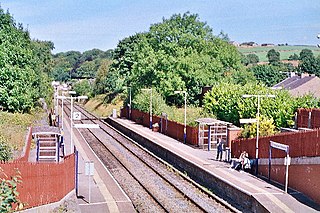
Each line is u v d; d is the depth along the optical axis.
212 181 30.47
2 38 50.69
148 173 35.41
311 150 24.94
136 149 47.66
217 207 25.23
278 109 40.25
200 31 76.56
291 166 26.77
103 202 25.67
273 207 22.92
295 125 38.00
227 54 74.69
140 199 27.30
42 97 74.25
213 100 51.66
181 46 72.94
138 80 72.00
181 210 24.69
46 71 91.19
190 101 68.50
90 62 175.38
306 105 39.84
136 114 69.12
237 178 29.41
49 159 34.19
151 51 71.19
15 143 33.12
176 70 68.06
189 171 35.38
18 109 50.38
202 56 70.31
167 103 69.06
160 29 74.12
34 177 19.94
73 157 26.95
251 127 37.41
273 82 95.50
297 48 189.12
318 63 106.31
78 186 29.39
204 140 43.72
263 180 29.14
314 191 24.31
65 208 22.39
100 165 37.34
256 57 166.00
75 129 63.59
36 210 19.77
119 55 101.31
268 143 30.08
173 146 44.16
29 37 68.69
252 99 42.78
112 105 91.88
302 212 22.30
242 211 24.59
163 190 29.64
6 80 48.56
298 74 80.06
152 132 56.22
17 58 52.75
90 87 125.25
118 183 31.52
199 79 67.75
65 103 119.38
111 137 57.41
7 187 9.66
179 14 76.69
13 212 17.11
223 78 70.38
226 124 42.69
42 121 55.91
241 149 34.31
